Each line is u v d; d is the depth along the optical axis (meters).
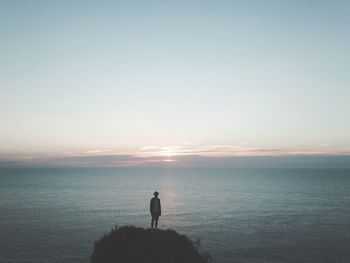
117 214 86.31
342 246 51.69
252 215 85.69
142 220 77.19
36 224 69.31
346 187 193.38
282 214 87.25
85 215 83.81
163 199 129.25
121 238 15.95
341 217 81.44
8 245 51.03
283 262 43.75
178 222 74.94
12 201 115.25
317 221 75.44
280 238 57.41
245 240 56.00
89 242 53.25
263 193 157.00
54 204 107.50
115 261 15.08
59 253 46.94
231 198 133.62
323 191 166.12
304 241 54.97
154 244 15.73
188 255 16.31
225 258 45.44
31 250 48.38
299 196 140.25
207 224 72.25
